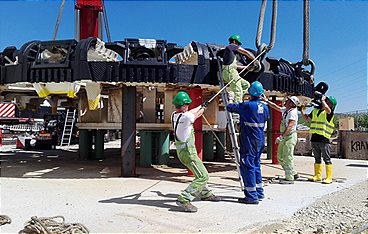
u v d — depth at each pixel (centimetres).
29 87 1062
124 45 852
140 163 1174
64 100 1529
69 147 2177
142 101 1239
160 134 1187
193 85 887
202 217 547
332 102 877
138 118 1233
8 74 912
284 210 597
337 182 884
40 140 1958
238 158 748
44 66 857
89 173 991
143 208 596
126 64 834
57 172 1014
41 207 601
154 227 496
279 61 1019
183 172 1031
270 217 554
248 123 642
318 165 902
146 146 1166
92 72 839
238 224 515
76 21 1397
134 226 500
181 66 855
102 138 1389
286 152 859
